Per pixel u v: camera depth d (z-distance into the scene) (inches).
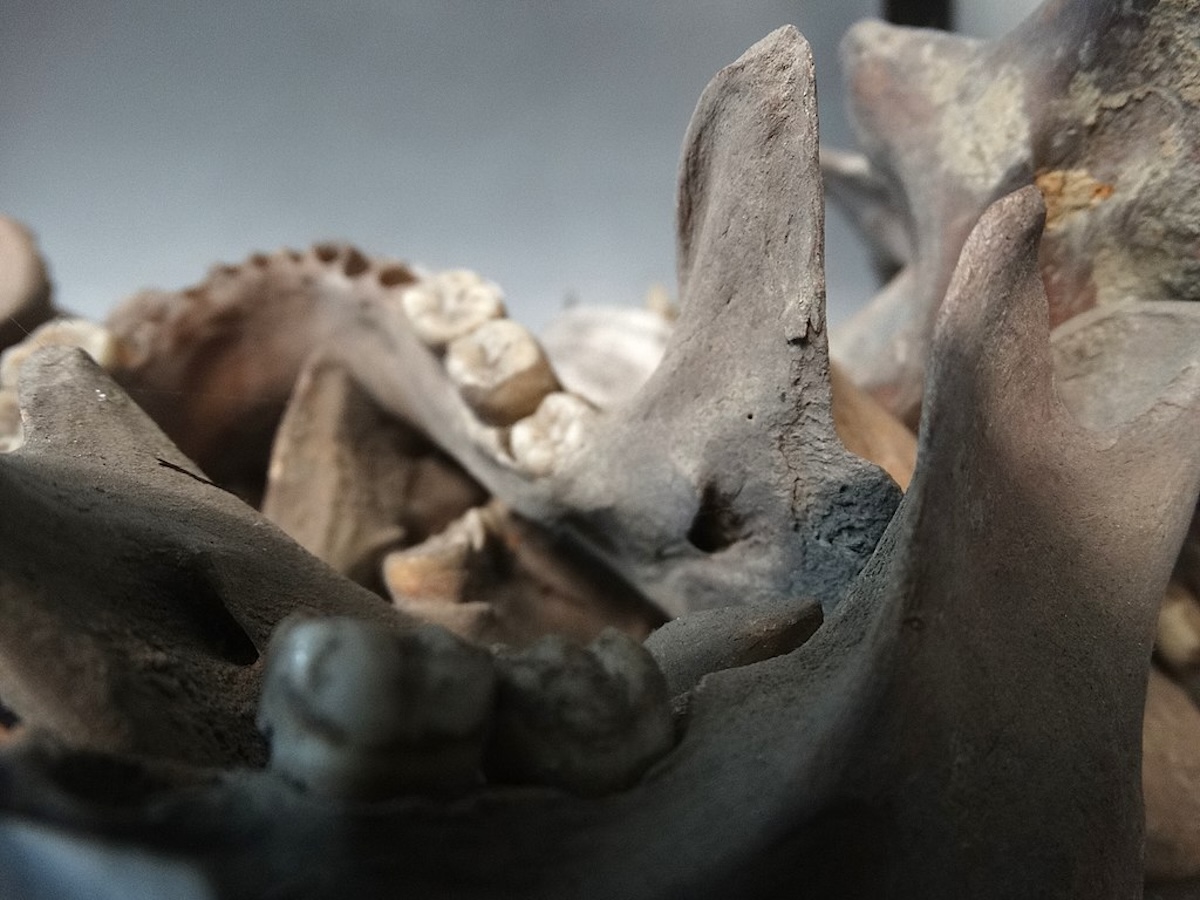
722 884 1.8
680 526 3.5
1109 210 3.4
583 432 4.1
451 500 5.4
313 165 8.2
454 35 7.5
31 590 2.1
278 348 5.9
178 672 2.3
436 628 1.9
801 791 1.9
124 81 7.9
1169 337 3.1
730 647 2.7
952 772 2.1
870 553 3.0
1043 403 2.5
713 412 3.2
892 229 6.1
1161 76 3.2
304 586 3.0
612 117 7.2
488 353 4.5
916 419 4.2
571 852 1.8
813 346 2.8
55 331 5.3
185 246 8.3
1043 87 3.5
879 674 2.0
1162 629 3.6
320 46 7.8
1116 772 2.5
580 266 7.8
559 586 4.5
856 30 4.3
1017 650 2.3
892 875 2.0
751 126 2.9
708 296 3.2
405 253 8.3
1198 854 3.1
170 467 3.2
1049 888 2.2
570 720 2.0
